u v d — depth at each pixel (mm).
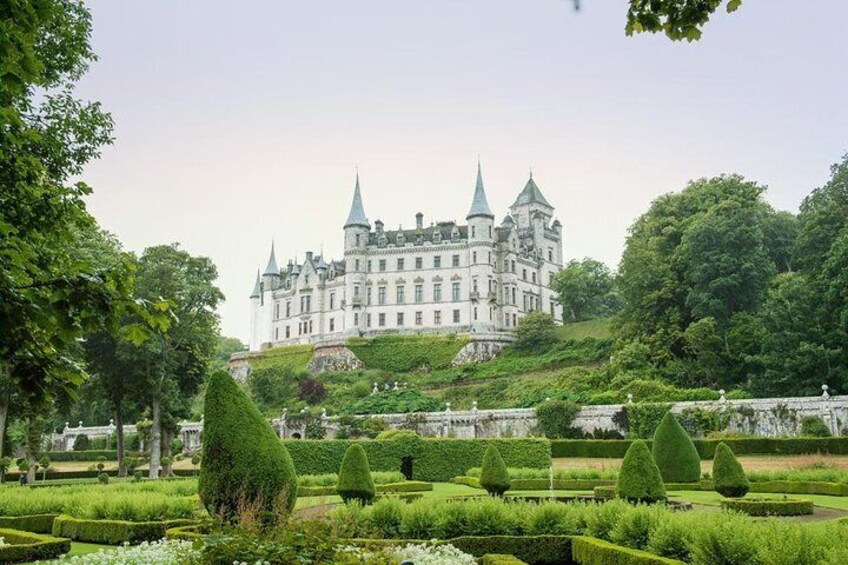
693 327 63844
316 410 78875
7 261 7578
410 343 102438
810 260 60000
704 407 52594
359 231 114562
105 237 49188
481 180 112500
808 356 52531
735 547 11461
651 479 23109
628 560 13602
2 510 22109
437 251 111812
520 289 114125
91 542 19844
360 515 17828
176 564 11086
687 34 9867
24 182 13070
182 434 78000
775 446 44938
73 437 89938
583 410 58219
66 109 21531
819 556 10023
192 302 54156
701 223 69250
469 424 64500
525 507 17938
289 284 126625
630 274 74750
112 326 7418
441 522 17469
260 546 9477
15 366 7359
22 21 7883
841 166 63562
